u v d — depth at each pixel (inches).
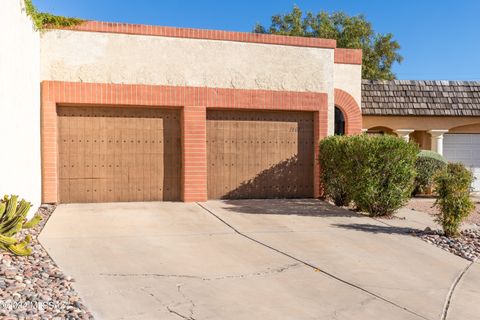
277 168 521.7
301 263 278.5
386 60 1198.3
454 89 740.7
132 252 288.2
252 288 231.9
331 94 533.3
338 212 453.7
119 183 474.0
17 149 328.2
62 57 447.8
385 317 203.2
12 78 311.7
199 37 485.7
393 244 333.1
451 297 231.9
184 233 346.6
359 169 440.1
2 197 282.8
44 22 440.5
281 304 212.5
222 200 500.4
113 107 471.2
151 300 207.9
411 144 444.1
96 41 456.4
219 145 503.8
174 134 489.4
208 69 489.1
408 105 712.4
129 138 476.7
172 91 475.2
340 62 626.2
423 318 203.8
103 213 414.0
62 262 259.0
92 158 466.6
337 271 265.6
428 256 307.0
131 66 465.4
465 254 313.7
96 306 197.3
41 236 319.9
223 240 329.4
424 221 431.2
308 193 531.8
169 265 263.6
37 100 421.4
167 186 487.5
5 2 291.3
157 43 473.4
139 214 413.7
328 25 1147.3
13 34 315.6
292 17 1188.5
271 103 507.2
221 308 203.6
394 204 438.3
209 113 500.7
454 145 765.3
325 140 498.6
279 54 513.3
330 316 201.5
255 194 514.9
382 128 740.7
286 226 381.1
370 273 264.7
